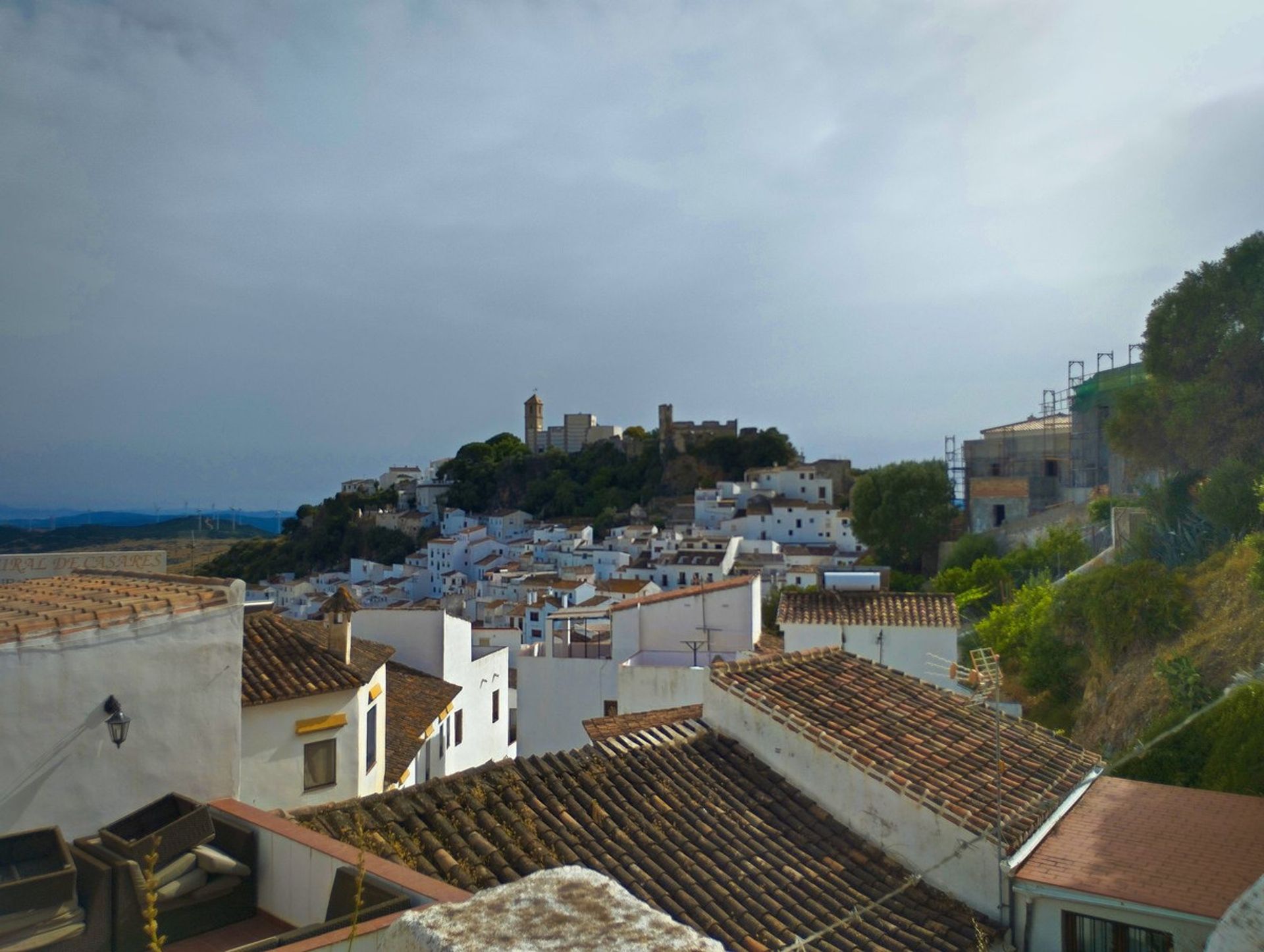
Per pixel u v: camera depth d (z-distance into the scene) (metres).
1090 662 24.28
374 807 10.13
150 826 7.56
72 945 6.11
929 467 68.12
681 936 4.02
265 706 16.38
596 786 11.43
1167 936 9.20
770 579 88.25
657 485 149.75
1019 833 10.64
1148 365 32.12
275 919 7.13
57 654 7.61
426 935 4.05
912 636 24.09
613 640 26.38
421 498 178.75
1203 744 15.69
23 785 7.39
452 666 28.25
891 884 10.62
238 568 170.38
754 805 11.81
